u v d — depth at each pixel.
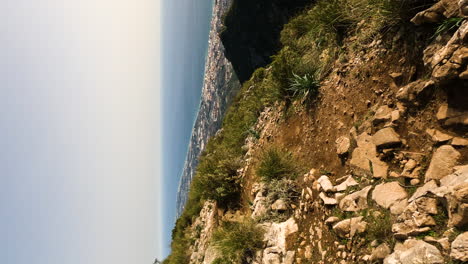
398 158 3.27
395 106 3.66
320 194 4.23
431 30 3.28
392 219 2.84
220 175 8.20
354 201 3.53
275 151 5.98
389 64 3.98
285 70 6.63
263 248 4.89
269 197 5.61
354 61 4.82
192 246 10.71
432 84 3.02
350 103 4.59
